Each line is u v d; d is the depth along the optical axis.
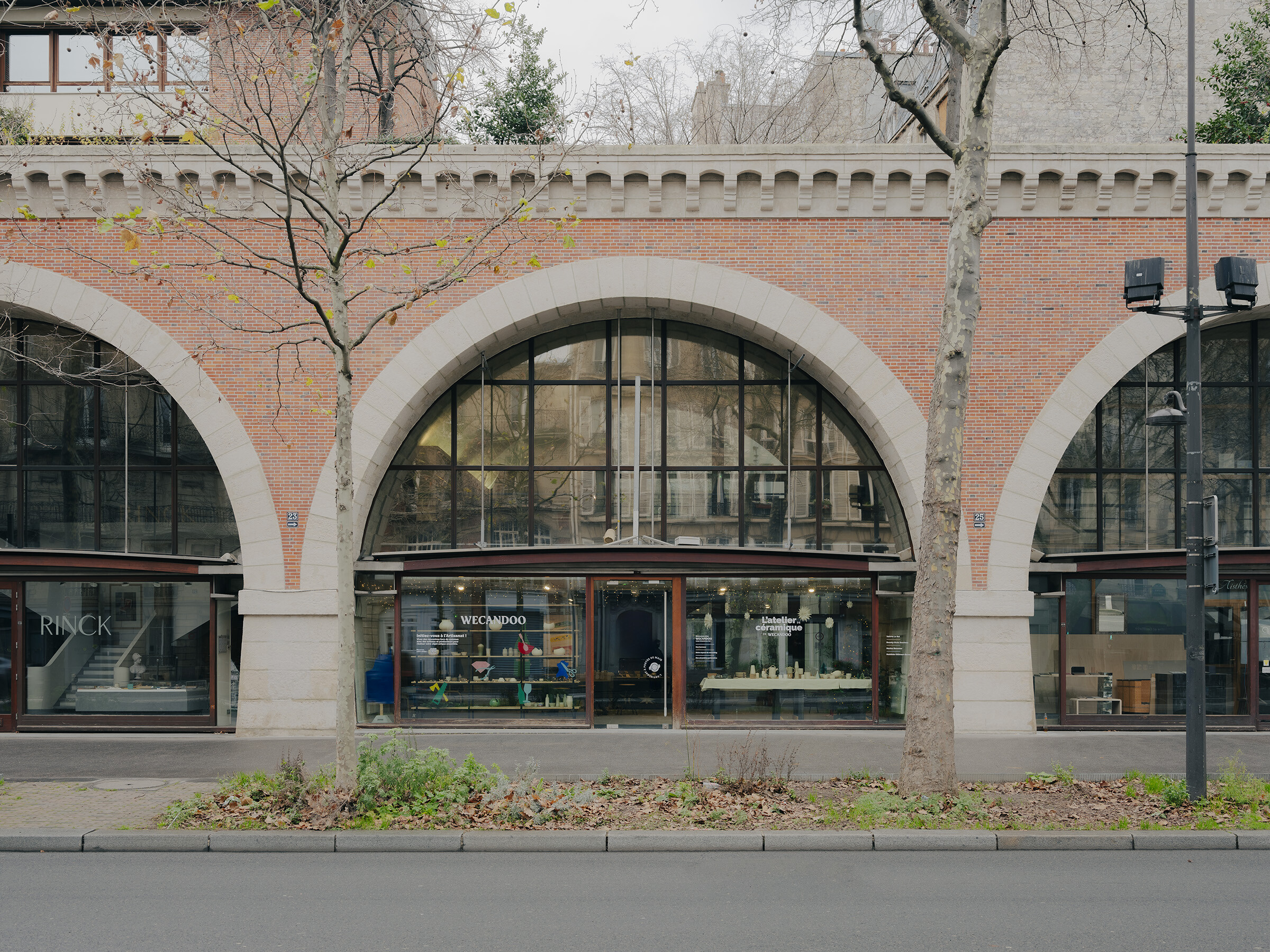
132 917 6.70
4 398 15.66
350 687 9.36
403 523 15.48
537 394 15.67
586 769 11.57
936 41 15.43
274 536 14.55
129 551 15.47
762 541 15.50
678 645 15.04
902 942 6.20
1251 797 9.59
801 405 15.65
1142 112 20.36
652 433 15.66
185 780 11.19
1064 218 14.80
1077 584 15.31
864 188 14.78
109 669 15.14
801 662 15.12
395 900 7.10
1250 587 15.30
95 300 14.59
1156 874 7.81
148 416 15.65
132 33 12.44
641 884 7.53
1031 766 11.88
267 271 9.73
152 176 13.53
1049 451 14.64
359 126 17.22
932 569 9.75
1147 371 15.75
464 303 14.75
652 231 14.84
